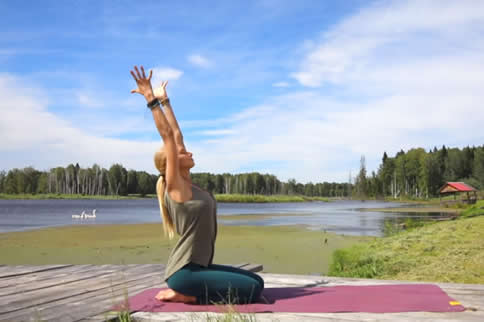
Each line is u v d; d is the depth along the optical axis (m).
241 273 3.44
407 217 39.19
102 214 47.41
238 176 180.62
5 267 5.95
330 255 13.53
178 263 3.33
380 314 3.09
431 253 8.71
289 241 17.89
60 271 5.65
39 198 143.62
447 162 130.25
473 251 8.37
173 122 3.82
